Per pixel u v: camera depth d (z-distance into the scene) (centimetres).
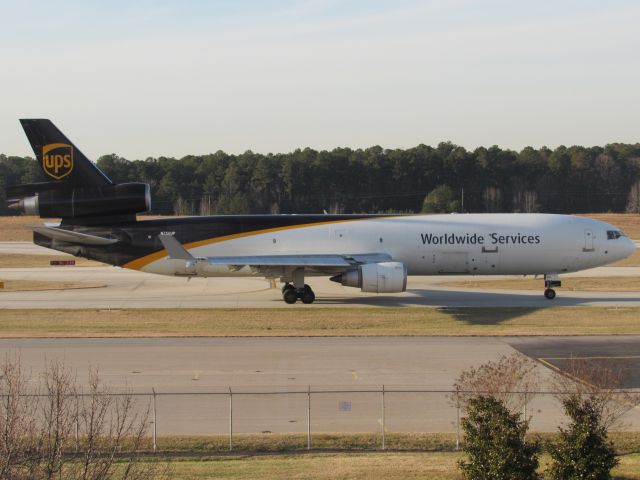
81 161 9444
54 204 9425
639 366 6022
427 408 4984
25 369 5969
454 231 9812
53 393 3878
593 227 10012
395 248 9756
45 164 9438
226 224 9762
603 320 8356
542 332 7481
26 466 3306
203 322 8194
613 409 4678
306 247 9719
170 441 4334
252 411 4925
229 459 4116
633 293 10694
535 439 4241
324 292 10744
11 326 7944
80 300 9900
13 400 3491
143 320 8294
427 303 9669
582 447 3578
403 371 5931
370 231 9794
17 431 3353
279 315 8594
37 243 9712
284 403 5097
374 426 4650
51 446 3494
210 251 9669
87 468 3350
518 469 3491
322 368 6031
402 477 3716
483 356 6438
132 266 9675
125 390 5366
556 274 10119
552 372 5850
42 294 10525
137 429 4516
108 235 9606
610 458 3600
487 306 9319
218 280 12181
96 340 7138
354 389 5416
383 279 9025
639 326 7944
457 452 4244
